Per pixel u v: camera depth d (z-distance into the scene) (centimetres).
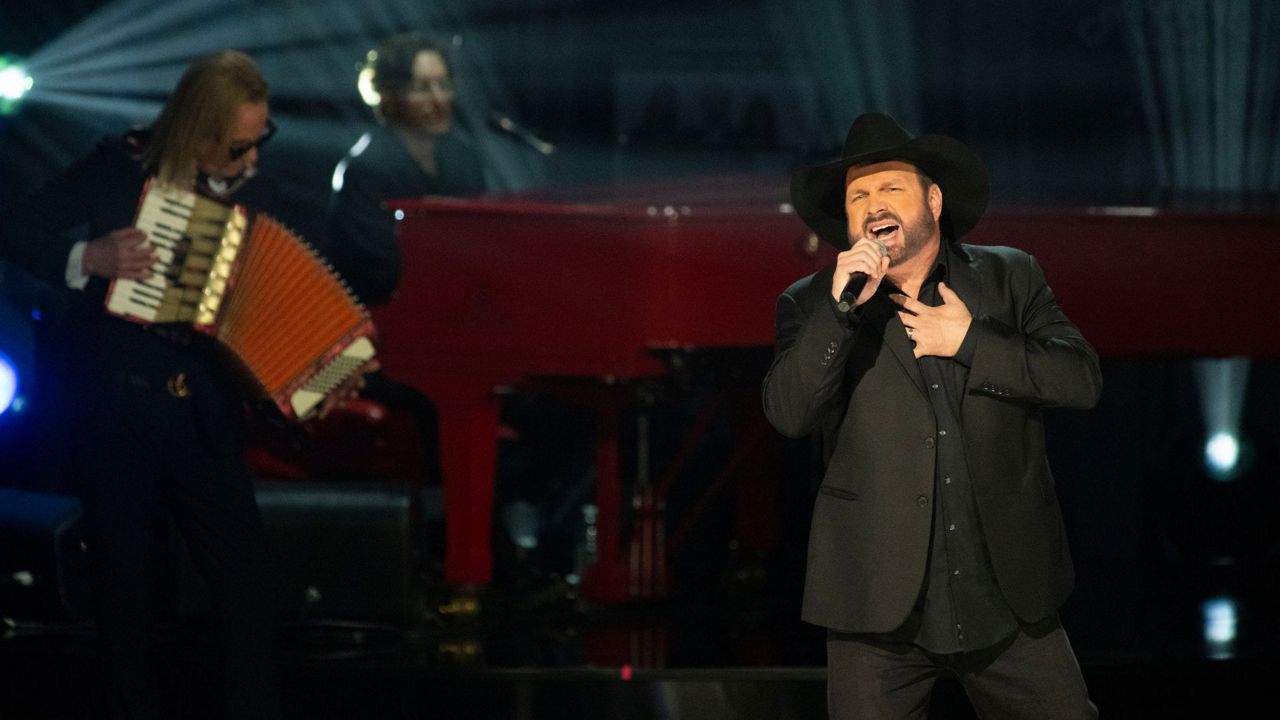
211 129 1205
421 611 1630
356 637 1599
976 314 963
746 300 1636
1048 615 938
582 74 2978
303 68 2886
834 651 965
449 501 1672
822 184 1001
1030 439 952
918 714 977
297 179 2753
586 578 1803
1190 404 2317
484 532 1673
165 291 1206
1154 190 2148
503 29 3019
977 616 927
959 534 930
